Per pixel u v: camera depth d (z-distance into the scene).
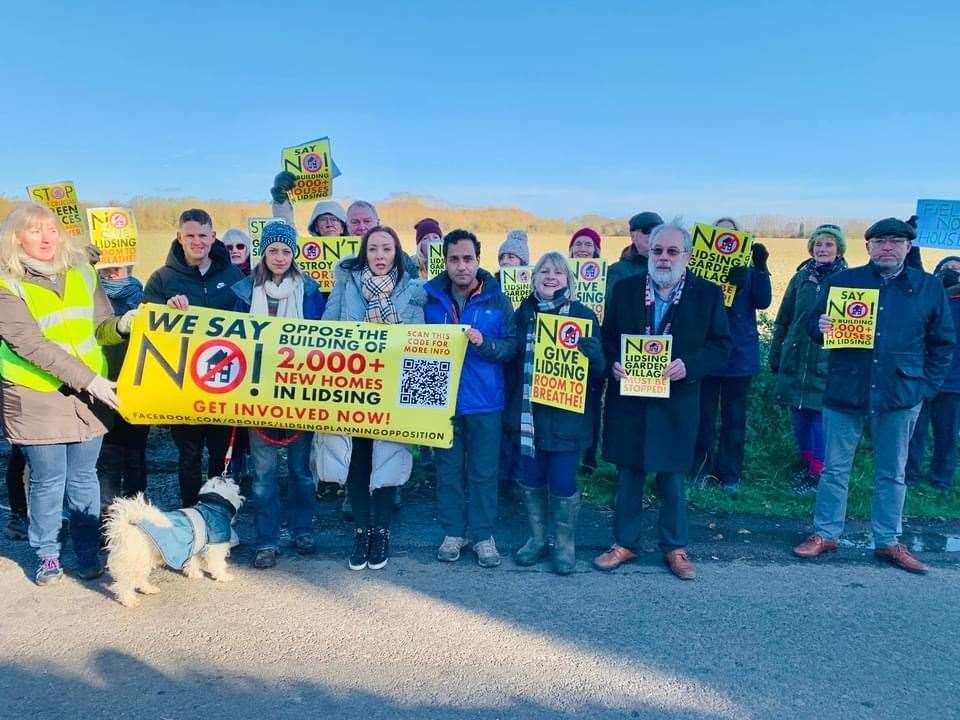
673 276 4.57
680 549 4.78
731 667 3.68
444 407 4.66
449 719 3.23
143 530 4.14
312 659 3.68
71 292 4.41
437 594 4.42
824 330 4.96
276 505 4.81
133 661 3.64
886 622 4.17
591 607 4.29
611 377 4.82
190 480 5.01
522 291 6.86
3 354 4.16
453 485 4.88
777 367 7.07
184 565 4.52
